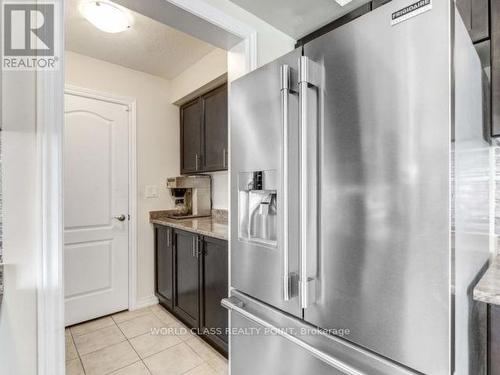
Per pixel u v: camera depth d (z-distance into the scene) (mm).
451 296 701
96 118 2568
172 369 1869
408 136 760
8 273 986
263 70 1188
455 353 720
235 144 1351
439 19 707
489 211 1195
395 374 792
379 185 819
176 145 3100
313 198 983
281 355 1149
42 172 909
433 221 719
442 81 702
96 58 2549
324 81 953
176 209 3059
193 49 2381
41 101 910
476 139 940
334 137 926
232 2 1391
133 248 2764
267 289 1180
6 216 961
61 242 929
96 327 2418
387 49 800
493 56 986
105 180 2617
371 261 837
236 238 1353
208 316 2088
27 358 891
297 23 1572
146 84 2877
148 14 1271
